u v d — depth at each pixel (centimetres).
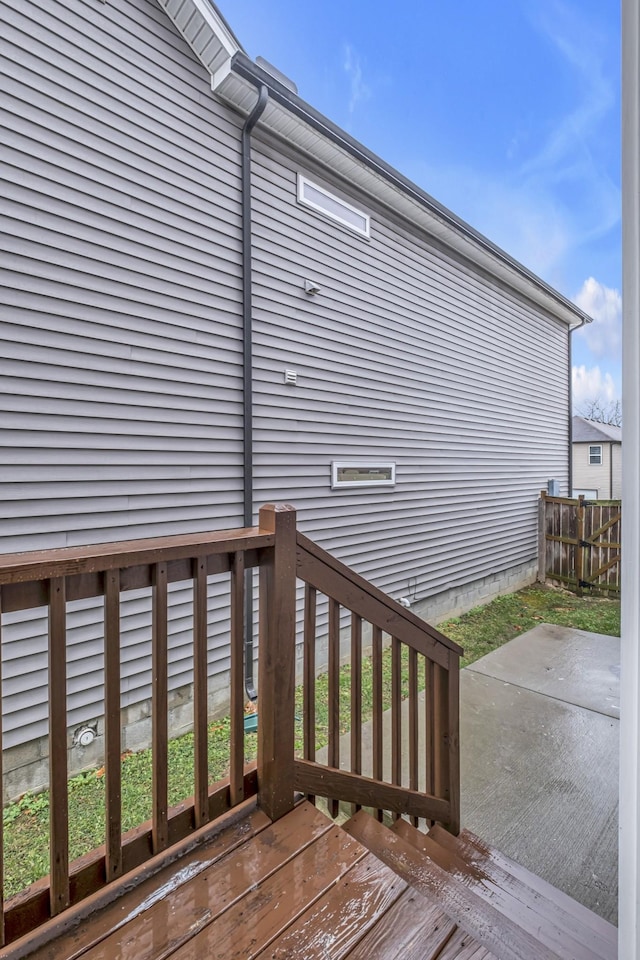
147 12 320
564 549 782
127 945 105
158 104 326
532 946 130
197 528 358
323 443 453
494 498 707
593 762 311
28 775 278
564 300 778
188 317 348
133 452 324
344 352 467
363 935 111
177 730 346
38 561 102
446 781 215
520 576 776
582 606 685
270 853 132
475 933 128
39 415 284
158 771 125
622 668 71
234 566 140
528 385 775
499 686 422
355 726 174
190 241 347
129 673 325
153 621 124
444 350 593
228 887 120
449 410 607
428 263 561
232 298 374
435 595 599
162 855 126
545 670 457
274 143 398
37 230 279
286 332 415
